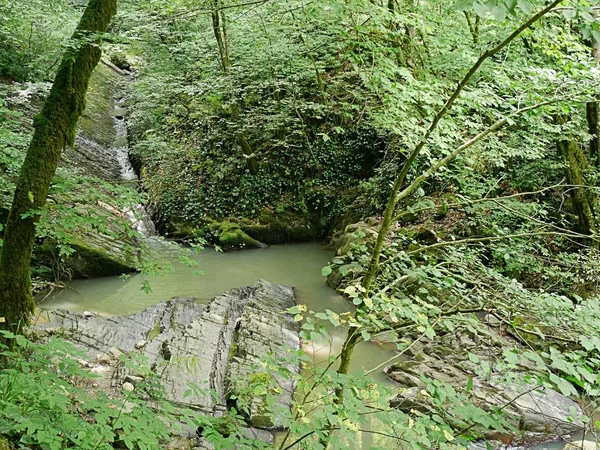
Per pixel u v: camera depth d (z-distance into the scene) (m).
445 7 7.09
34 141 4.41
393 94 4.74
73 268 9.54
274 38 11.34
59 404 2.53
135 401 3.06
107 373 5.73
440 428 2.56
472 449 5.01
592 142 7.85
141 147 15.04
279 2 8.27
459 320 3.28
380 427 5.07
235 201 13.61
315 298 9.55
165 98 14.65
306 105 11.62
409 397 5.52
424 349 6.96
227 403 5.56
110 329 7.20
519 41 6.51
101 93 21.88
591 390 2.43
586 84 4.09
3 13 12.12
